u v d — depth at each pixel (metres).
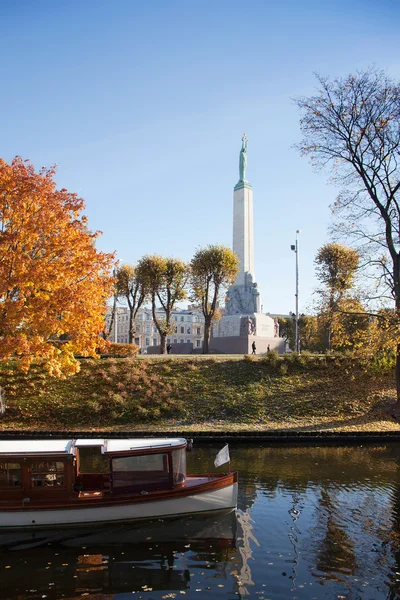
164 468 17.19
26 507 15.91
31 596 11.89
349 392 40.22
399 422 35.34
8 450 16.44
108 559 13.90
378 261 35.56
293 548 14.59
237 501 18.67
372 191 35.88
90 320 29.67
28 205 29.11
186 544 14.90
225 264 62.31
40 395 37.69
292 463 24.84
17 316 27.23
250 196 69.94
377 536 15.44
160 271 67.88
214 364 44.41
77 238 29.81
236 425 34.09
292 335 93.44
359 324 37.59
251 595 11.93
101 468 22.53
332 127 35.88
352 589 12.23
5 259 27.77
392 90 34.25
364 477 22.03
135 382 40.00
